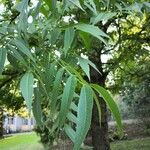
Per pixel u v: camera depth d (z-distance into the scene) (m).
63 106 1.29
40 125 1.53
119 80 11.59
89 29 1.52
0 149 17.08
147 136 19.94
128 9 2.43
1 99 8.58
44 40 1.76
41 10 1.96
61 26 1.75
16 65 1.56
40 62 1.71
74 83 1.30
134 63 10.93
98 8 2.17
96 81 8.98
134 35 8.68
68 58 1.87
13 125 31.81
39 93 1.53
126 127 22.20
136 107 22.34
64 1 1.68
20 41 1.52
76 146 1.18
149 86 20.11
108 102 1.27
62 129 1.71
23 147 18.11
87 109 1.21
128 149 16.16
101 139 9.05
